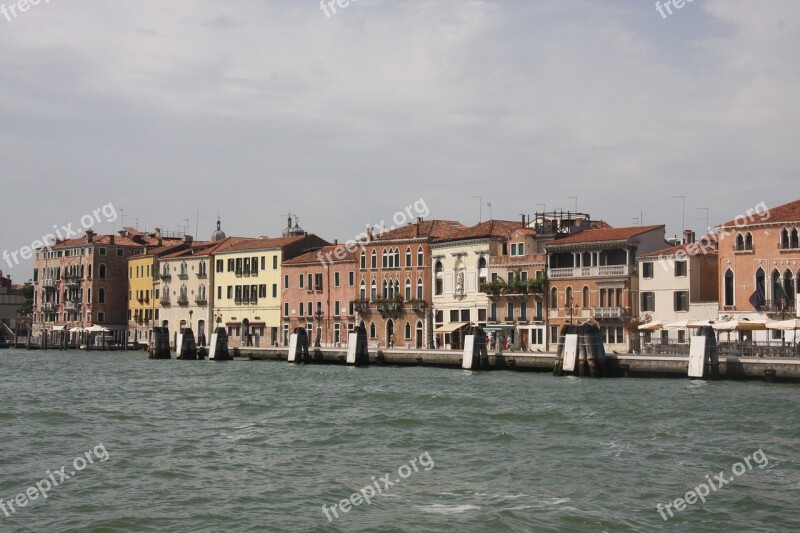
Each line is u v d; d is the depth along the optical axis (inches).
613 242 3351.4
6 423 1804.9
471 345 3093.0
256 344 4712.1
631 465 1373.0
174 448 1531.7
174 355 4591.5
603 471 1336.1
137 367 3496.6
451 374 2942.9
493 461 1409.9
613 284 3351.4
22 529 1091.3
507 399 2119.8
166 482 1296.8
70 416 1902.1
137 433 1685.5
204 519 1120.2
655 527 1080.2
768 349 2605.8
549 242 3543.3
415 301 3973.9
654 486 1249.4
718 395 2138.3
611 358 2731.3
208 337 4953.3
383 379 2770.7
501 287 3641.7
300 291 4505.4
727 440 1547.7
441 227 4092.0
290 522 1107.3
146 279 5423.2
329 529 1078.4
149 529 1087.0
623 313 3312.0
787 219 2945.4
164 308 5255.9
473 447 1524.4
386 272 4109.3
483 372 3019.2
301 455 1472.7
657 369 2647.6
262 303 4697.3
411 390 2378.2
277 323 4618.6
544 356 2970.0
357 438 1619.1
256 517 1127.6
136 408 2052.2
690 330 3149.6
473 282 3796.8
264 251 4697.3
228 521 1112.2
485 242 3762.3
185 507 1170.6
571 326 3253.0
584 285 3435.0
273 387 2536.9
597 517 1114.1
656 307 3248.0
